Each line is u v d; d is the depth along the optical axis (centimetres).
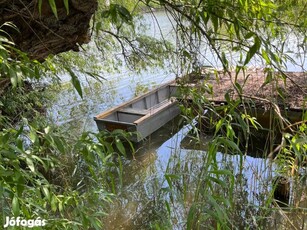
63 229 118
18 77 90
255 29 144
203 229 197
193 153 273
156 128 534
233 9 134
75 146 110
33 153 103
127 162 454
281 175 232
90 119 559
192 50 174
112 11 147
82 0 163
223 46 183
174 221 230
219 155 250
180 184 233
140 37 325
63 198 131
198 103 170
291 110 360
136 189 380
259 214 241
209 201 140
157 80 676
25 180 102
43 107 430
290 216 218
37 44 167
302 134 153
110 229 322
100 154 110
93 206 166
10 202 103
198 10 142
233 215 221
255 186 240
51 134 100
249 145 398
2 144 87
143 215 324
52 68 123
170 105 554
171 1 161
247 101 186
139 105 596
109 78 673
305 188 217
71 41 177
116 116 564
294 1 174
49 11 158
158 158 462
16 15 154
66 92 583
